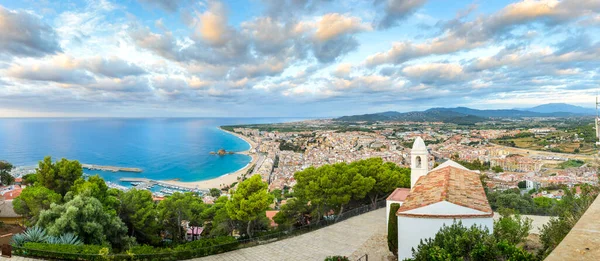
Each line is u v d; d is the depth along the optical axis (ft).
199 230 126.52
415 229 50.52
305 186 94.94
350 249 66.95
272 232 85.10
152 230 90.02
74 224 64.23
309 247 68.80
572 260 15.38
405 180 104.58
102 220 70.08
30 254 56.44
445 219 48.73
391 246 60.13
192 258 63.00
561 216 54.13
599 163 60.29
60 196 86.02
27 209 89.35
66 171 100.99
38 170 100.32
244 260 62.34
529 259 31.12
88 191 75.46
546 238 48.80
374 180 98.99
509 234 48.96
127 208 90.27
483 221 48.44
